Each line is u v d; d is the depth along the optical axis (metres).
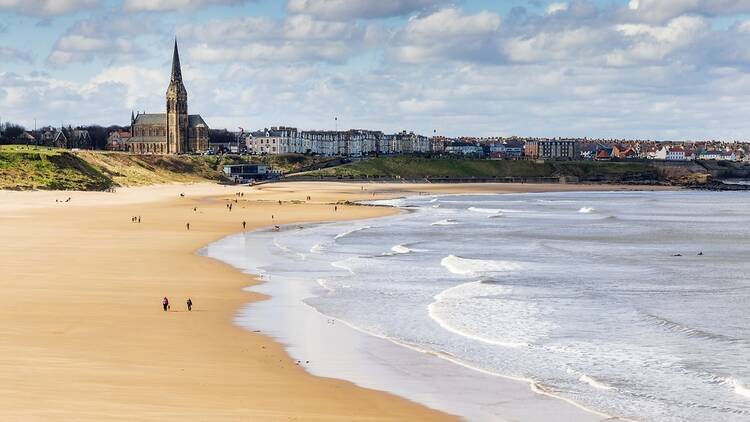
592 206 194.88
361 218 135.88
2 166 179.62
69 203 149.38
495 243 98.81
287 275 66.75
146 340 40.06
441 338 43.16
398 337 43.34
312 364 36.78
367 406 30.16
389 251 86.56
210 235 99.69
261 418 27.56
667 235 116.81
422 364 37.19
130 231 100.62
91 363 34.38
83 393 29.31
